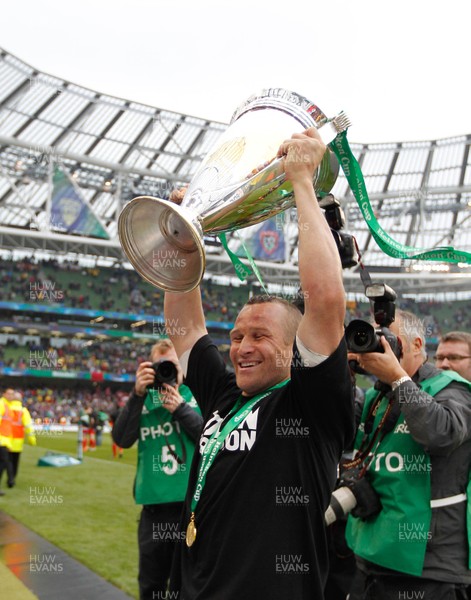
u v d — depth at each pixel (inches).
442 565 94.8
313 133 60.1
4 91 1077.1
